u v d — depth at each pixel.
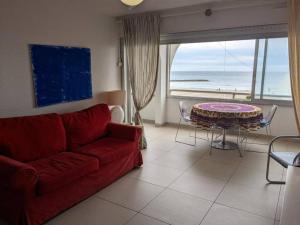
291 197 1.44
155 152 3.88
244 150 3.93
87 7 3.69
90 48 3.93
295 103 3.44
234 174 3.08
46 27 3.18
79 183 2.40
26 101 3.05
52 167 2.30
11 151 2.38
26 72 3.00
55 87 3.38
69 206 2.34
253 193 2.62
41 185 2.01
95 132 3.22
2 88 2.79
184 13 4.02
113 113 3.91
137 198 2.54
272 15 3.59
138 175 3.07
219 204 2.42
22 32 2.91
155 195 2.59
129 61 4.45
